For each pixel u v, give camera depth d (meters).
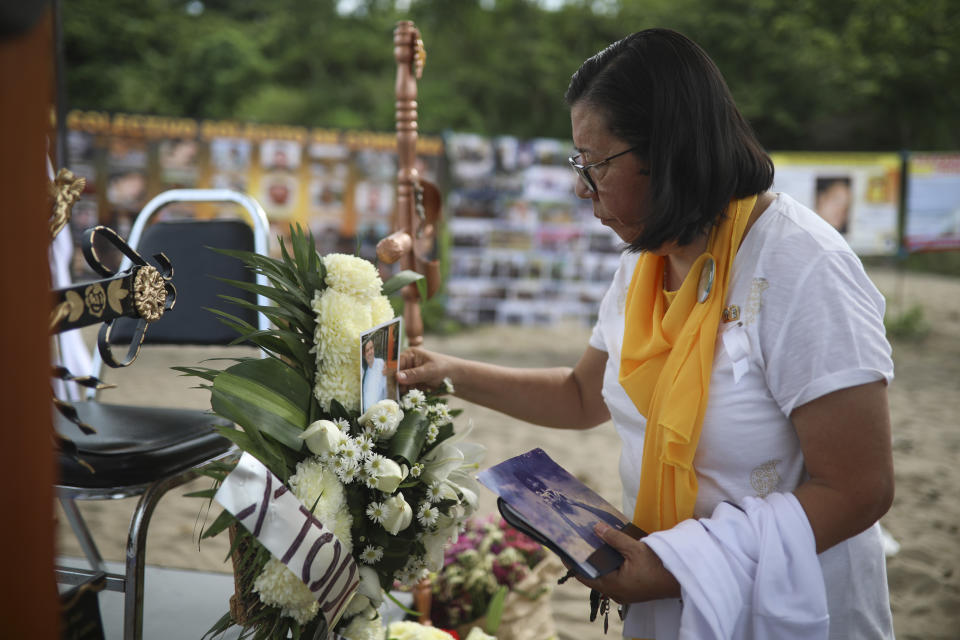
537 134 17.20
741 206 1.18
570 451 4.60
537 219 8.16
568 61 17.44
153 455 1.35
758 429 1.15
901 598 2.86
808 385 1.08
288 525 1.02
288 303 1.22
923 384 6.54
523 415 1.60
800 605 1.06
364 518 1.18
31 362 0.61
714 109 1.12
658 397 1.21
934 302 11.32
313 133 7.49
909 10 13.92
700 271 1.21
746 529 1.09
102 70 16.22
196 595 1.87
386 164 7.62
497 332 8.80
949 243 8.38
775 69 16.66
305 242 1.31
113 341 1.97
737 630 1.08
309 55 17.39
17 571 0.61
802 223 1.15
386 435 1.21
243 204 1.95
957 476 4.21
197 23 18.05
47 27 0.62
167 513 3.56
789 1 16.47
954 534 3.44
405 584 1.29
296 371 1.21
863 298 1.10
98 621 1.15
